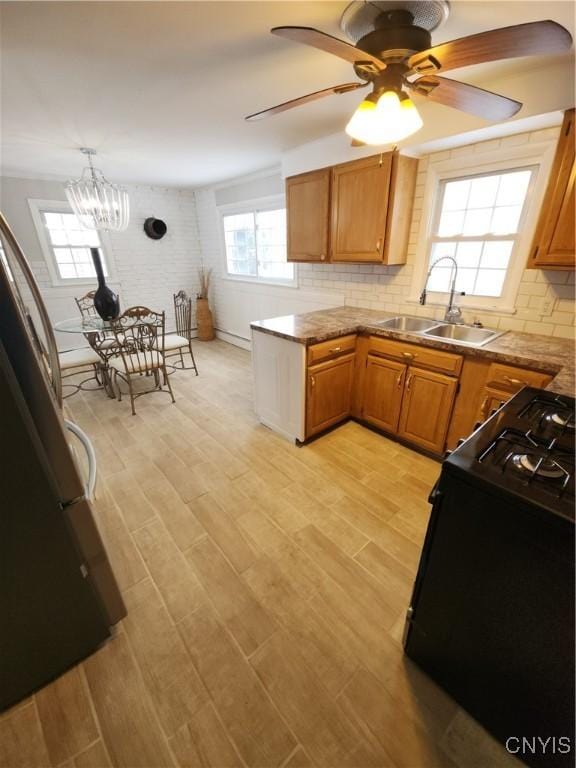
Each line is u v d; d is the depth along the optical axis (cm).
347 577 152
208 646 126
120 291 487
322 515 188
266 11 126
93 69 166
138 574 154
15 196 388
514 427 108
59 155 318
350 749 100
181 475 223
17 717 108
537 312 213
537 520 77
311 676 117
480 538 90
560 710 87
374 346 247
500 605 91
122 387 373
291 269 405
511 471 87
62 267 436
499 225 223
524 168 204
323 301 351
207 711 108
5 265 88
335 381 253
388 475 221
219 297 542
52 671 116
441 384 214
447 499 94
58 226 423
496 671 97
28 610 106
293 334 225
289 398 245
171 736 103
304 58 158
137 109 215
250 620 135
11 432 92
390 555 163
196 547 168
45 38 141
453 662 108
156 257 508
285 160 313
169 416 304
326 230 283
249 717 107
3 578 100
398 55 124
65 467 105
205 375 406
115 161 342
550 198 172
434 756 99
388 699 111
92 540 117
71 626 116
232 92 193
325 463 233
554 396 128
